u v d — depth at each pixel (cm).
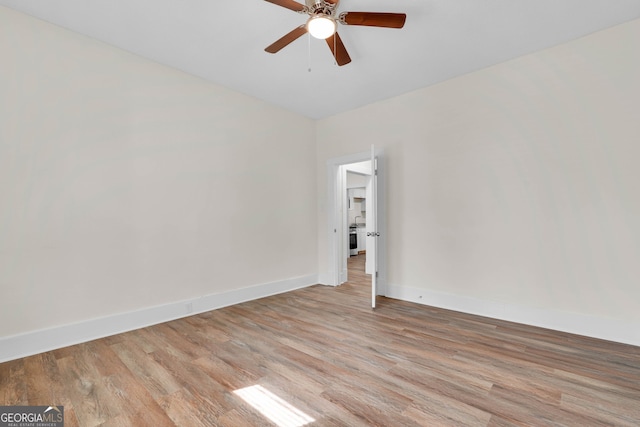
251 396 181
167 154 321
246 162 397
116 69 287
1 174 229
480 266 330
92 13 238
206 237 353
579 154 272
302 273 471
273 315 332
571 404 171
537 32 262
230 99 379
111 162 283
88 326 266
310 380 198
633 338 248
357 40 274
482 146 327
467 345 250
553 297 285
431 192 367
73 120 262
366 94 396
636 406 168
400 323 304
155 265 310
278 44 233
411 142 385
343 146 462
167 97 322
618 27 253
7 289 230
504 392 183
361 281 514
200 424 157
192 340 264
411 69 329
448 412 164
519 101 303
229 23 251
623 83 252
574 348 243
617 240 255
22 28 239
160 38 272
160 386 192
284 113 447
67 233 258
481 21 247
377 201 418
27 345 236
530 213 297
